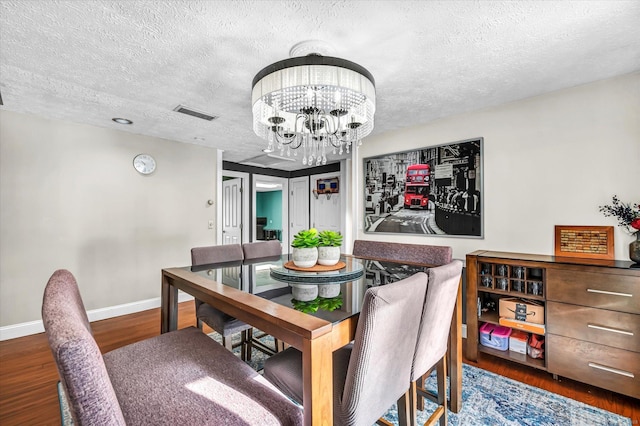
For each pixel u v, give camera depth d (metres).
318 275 1.73
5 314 2.69
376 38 1.61
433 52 1.75
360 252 2.59
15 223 2.74
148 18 1.43
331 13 1.41
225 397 1.00
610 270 1.79
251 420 0.90
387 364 1.08
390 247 2.40
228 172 5.14
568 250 2.21
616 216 2.04
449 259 2.09
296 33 1.56
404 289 1.08
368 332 0.97
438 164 2.95
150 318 3.23
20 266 2.77
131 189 3.42
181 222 3.83
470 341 2.34
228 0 1.32
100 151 3.21
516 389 1.93
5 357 2.34
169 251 3.72
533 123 2.41
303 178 5.89
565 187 2.26
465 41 1.64
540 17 1.44
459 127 2.81
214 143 3.89
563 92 2.27
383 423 1.42
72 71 1.96
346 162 4.57
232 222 5.49
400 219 3.22
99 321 3.14
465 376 2.10
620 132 2.05
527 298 2.15
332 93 1.67
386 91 2.30
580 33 1.57
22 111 2.71
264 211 8.80
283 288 1.50
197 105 2.56
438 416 1.49
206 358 1.24
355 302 1.28
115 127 3.20
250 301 1.28
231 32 1.55
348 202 4.52
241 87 2.20
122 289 3.35
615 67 1.94
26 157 2.79
